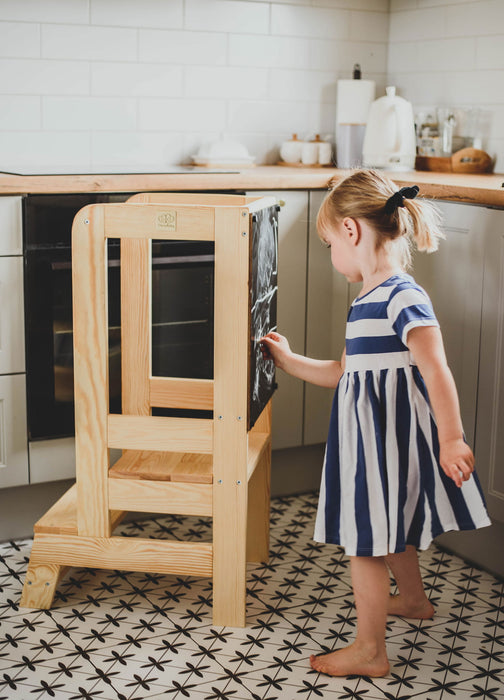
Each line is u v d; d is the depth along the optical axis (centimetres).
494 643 181
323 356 256
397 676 169
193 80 285
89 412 181
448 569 215
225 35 287
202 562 184
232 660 173
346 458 167
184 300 236
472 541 218
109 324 223
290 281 247
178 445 180
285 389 251
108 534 186
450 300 213
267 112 299
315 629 185
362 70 312
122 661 172
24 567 213
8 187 206
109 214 173
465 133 284
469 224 204
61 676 167
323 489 170
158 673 168
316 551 223
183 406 201
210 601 197
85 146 273
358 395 166
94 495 185
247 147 299
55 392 221
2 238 208
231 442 177
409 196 166
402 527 163
